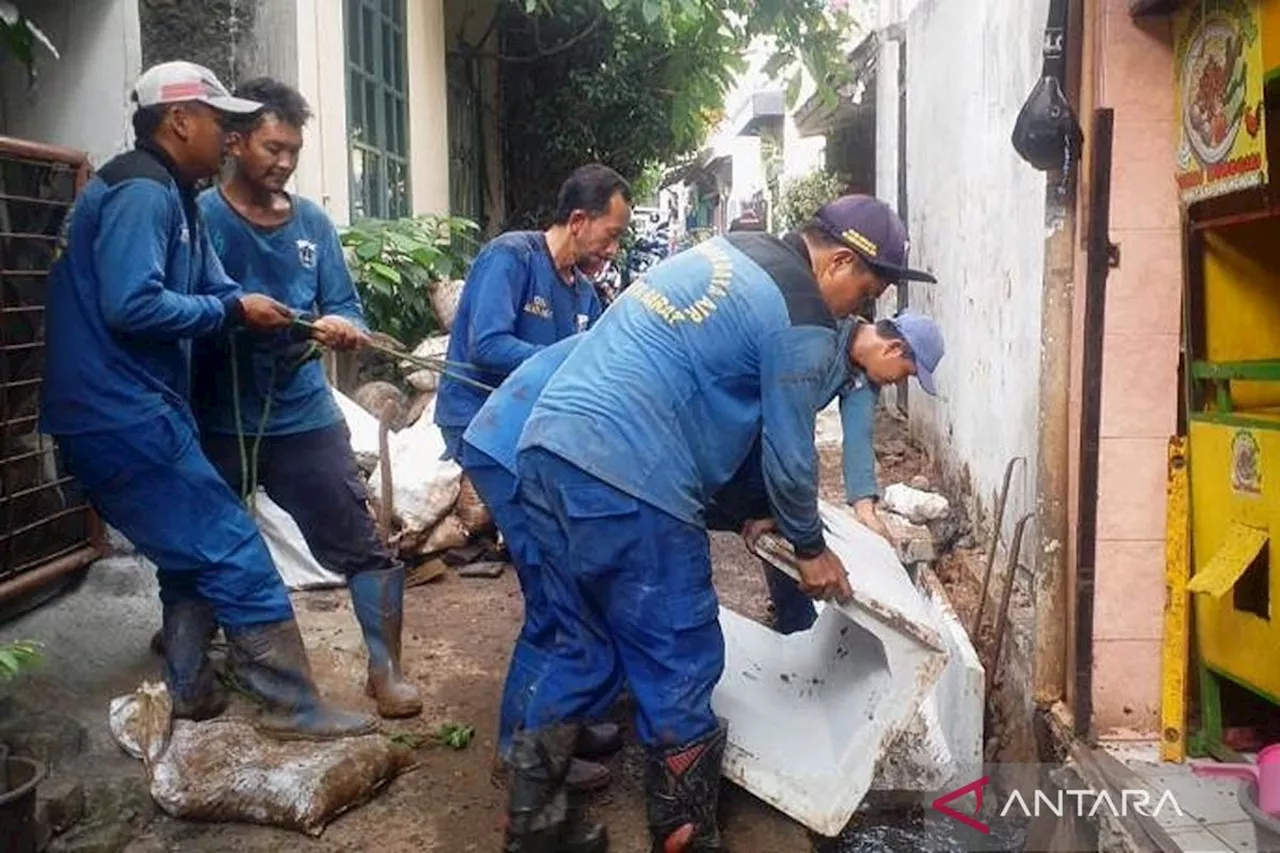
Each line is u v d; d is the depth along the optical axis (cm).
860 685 348
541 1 1000
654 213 2448
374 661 381
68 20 437
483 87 1138
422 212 885
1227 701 365
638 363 290
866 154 1273
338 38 671
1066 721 365
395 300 684
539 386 333
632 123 1185
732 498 340
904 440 855
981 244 562
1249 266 348
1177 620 341
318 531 381
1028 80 461
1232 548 316
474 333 401
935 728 365
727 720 336
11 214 379
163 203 314
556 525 295
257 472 376
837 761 325
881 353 366
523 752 300
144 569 433
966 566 545
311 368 382
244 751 324
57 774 313
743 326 286
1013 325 491
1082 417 349
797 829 325
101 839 293
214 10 581
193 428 333
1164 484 348
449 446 430
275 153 357
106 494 324
